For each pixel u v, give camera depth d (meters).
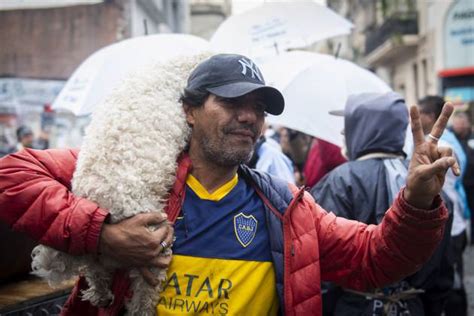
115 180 1.40
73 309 1.59
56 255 1.44
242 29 4.05
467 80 15.46
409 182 1.46
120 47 3.53
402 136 2.56
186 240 1.50
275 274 1.54
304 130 3.42
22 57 11.30
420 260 1.55
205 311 1.47
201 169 1.57
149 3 13.99
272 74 3.67
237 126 1.52
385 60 22.64
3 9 11.23
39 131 11.00
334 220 1.68
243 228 1.54
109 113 1.49
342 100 3.55
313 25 3.84
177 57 1.66
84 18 11.51
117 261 1.42
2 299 2.03
